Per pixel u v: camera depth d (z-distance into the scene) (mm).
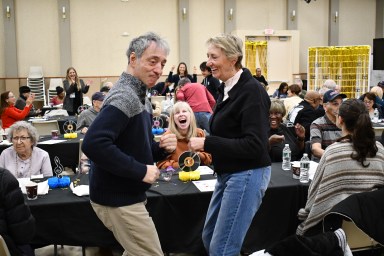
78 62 12367
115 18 12414
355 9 13359
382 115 7004
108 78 12516
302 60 13344
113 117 1554
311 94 4801
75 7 12188
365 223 1772
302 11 13141
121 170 1544
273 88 12727
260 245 2693
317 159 3408
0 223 1881
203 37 12781
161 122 5383
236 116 1918
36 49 12078
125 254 1819
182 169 2893
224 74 1949
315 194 2223
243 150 1848
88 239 2523
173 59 12742
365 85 11883
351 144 2143
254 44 12555
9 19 11758
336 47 12023
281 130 3633
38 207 2449
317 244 1362
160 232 2609
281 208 2701
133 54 1633
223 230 1980
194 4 12656
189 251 2660
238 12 12875
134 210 1683
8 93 6535
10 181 1919
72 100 8234
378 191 1852
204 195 2629
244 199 1941
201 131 3393
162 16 12594
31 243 2459
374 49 12180
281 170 3121
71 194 2643
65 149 4543
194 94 5828
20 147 3191
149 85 1668
